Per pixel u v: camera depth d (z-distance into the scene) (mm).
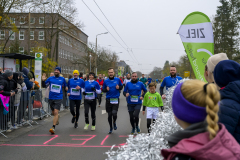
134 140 2254
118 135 6883
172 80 6609
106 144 5855
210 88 1095
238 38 34062
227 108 1676
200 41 5559
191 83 1218
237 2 33969
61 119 9812
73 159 4684
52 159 4680
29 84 8484
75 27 30688
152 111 6348
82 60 46594
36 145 5750
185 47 5680
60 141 6164
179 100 1202
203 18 5512
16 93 7387
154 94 6383
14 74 7426
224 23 33875
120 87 7262
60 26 31844
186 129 1173
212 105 1068
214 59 2367
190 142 1114
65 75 55562
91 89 7574
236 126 1702
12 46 29312
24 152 5160
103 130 7625
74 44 35188
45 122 9023
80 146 5660
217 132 1110
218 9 35344
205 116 1141
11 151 5242
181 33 5707
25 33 42219
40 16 31797
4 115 6789
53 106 7480
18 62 17547
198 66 5586
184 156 1085
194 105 1140
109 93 7250
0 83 6453
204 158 1041
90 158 4738
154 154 2129
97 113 11562
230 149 1093
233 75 1856
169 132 2592
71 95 8078
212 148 1047
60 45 51281
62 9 29781
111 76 7297
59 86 7430
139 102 7031
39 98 9227
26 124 8453
